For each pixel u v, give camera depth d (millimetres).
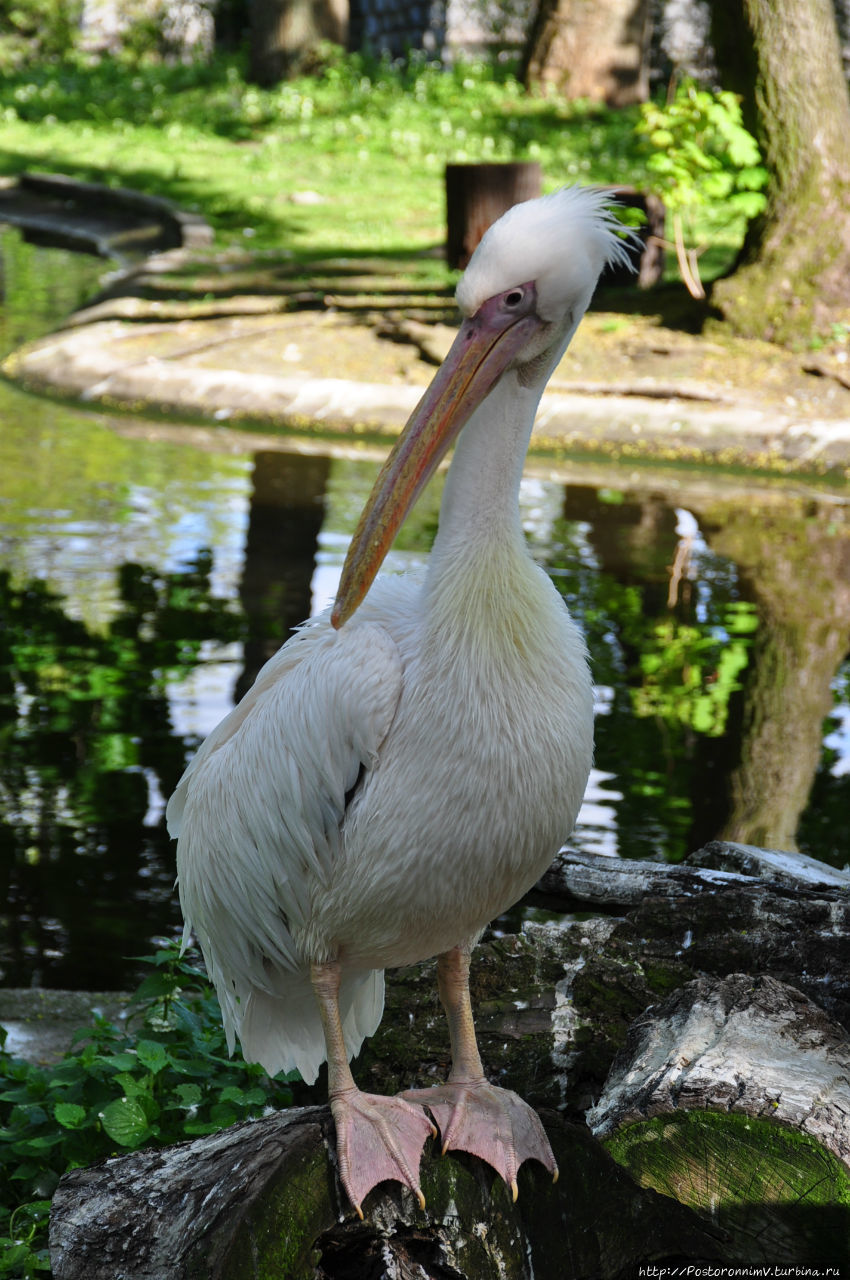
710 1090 3441
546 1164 3160
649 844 6492
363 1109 3115
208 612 9273
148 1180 3098
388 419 13781
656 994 4348
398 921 3213
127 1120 4148
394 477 3166
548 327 3168
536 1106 4199
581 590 9820
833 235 14617
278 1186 2930
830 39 14562
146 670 8398
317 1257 2945
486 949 4547
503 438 3146
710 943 4422
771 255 14836
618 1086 3705
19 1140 4410
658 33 31297
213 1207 2916
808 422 13258
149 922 6047
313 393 14211
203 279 18484
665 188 15273
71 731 7629
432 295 17141
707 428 13344
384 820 3102
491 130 27438
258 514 11305
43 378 15227
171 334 15969
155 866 6477
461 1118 3174
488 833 3105
